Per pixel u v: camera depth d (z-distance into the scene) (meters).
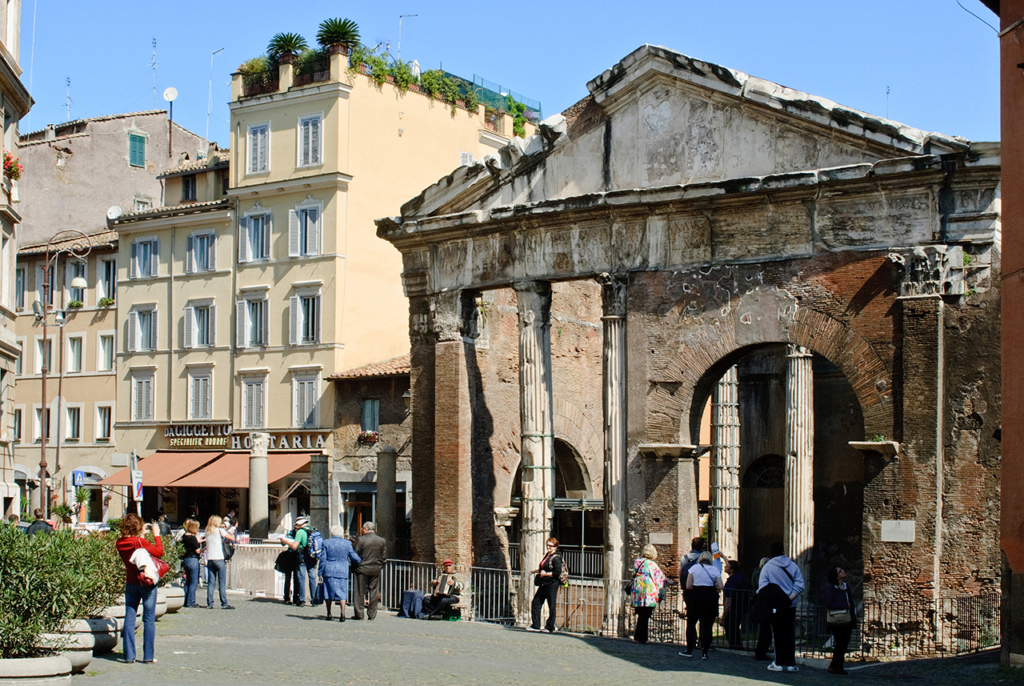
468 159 71.50
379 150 66.44
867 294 32.50
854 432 44.00
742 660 29.20
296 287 65.56
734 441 44.53
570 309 48.47
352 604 39.78
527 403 37.75
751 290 34.25
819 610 34.44
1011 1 25.03
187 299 69.94
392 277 66.94
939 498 31.11
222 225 68.88
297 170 65.94
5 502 45.78
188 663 23.97
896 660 29.80
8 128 46.88
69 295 76.19
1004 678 23.80
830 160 33.28
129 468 69.88
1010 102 24.95
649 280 35.88
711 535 44.66
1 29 44.25
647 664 27.61
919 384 31.42
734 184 34.00
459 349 39.94
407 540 52.16
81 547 23.61
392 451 52.94
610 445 35.88
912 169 31.61
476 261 39.53
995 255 31.25
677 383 35.16
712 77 34.78
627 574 35.41
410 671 24.64
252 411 66.81
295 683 22.36
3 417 46.28
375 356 65.81
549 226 37.66
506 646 30.20
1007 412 24.69
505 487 42.34
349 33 65.69
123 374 72.50
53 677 19.50
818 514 44.22
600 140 37.19
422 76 69.31
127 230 72.75
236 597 40.44
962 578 30.84
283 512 64.44
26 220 78.50
